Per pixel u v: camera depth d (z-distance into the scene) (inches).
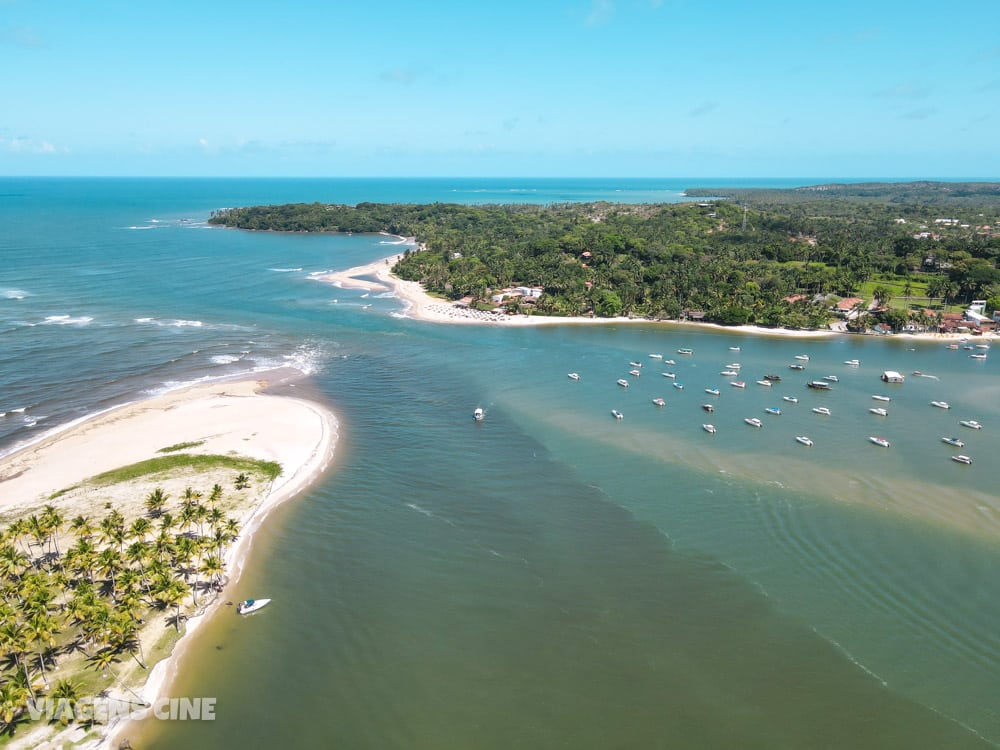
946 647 2682.1
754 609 2903.5
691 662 2608.3
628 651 2669.8
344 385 5812.0
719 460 4355.3
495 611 2903.5
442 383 5925.2
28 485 3782.0
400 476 4097.0
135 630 2659.9
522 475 4133.9
